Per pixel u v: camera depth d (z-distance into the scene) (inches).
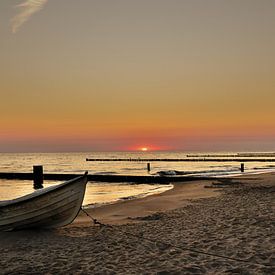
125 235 359.3
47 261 276.1
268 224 347.9
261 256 251.8
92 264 261.3
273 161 3631.9
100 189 1111.6
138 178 1368.1
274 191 668.7
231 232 330.3
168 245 303.6
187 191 863.1
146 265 251.0
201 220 408.8
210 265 241.3
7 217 395.9
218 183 996.6
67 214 406.3
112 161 4744.1
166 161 4335.6
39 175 1245.7
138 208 596.7
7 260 283.9
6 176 1724.9
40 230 406.0
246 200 555.5
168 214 490.6
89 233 385.4
